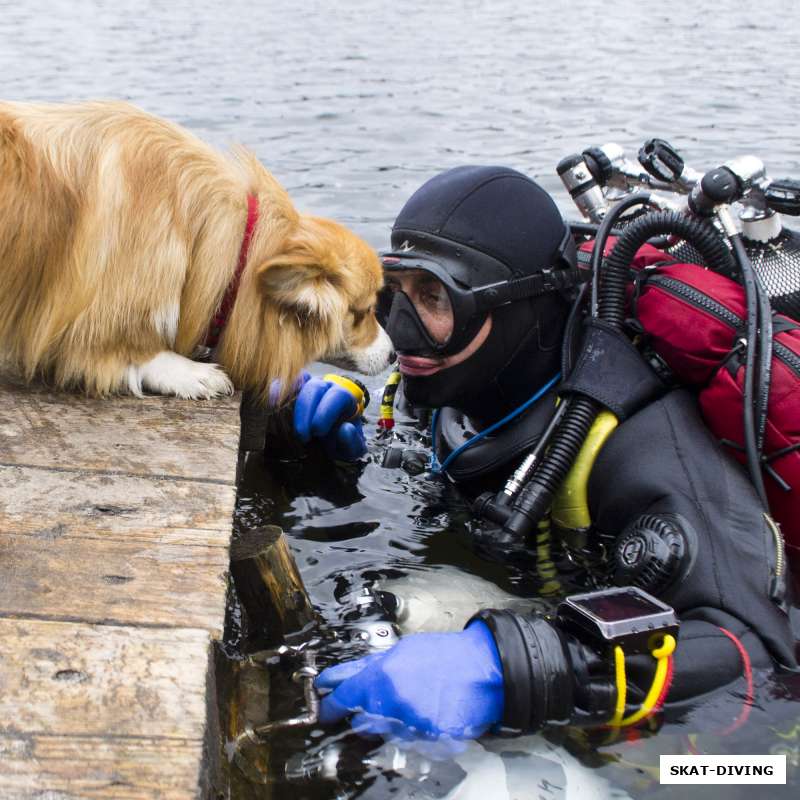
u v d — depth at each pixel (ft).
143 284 8.95
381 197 20.07
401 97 29.76
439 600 8.94
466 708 6.94
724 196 9.71
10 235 8.70
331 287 9.60
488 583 9.29
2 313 9.03
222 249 9.27
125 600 6.44
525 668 6.97
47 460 8.09
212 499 7.77
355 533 10.38
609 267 9.95
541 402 10.25
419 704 6.93
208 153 9.36
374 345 10.67
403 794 6.72
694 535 8.26
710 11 50.14
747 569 8.18
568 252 10.22
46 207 8.73
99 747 5.27
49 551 6.87
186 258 9.14
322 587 9.29
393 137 24.85
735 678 7.61
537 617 7.50
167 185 8.97
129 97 28.12
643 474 8.96
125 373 9.30
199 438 8.75
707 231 9.91
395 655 7.17
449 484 11.32
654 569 8.11
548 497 9.39
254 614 8.43
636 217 11.75
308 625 8.56
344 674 7.50
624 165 12.25
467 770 6.81
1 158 8.64
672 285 9.73
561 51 38.58
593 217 12.35
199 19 47.50
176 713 5.54
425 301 10.03
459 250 9.66
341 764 6.91
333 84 31.68
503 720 7.04
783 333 9.34
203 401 9.48
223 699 7.46
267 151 23.25
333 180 21.17
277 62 35.76
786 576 8.34
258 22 47.01
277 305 9.55
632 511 9.04
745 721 7.33
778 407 8.93
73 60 34.19
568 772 6.84
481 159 22.71
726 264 10.00
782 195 9.89
